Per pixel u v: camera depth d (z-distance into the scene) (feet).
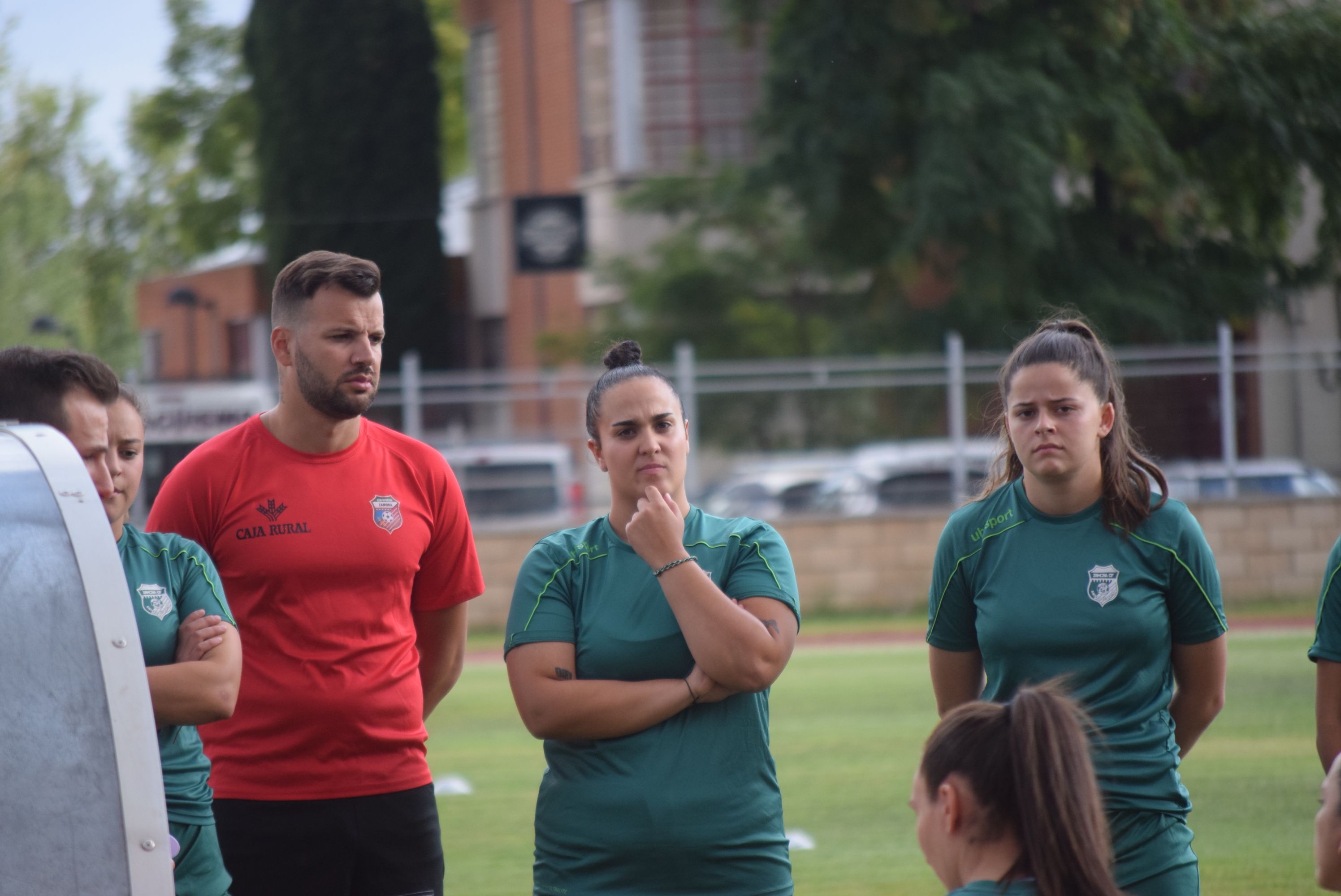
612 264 239.09
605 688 30.73
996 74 171.73
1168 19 168.45
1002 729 22.99
